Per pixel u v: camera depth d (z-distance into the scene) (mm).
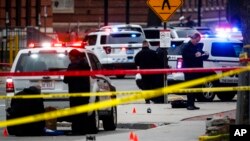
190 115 48500
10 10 118688
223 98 63625
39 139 38625
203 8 183625
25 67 41562
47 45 43375
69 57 40250
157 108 54406
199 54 52844
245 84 32750
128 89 73062
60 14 158375
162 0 55875
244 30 33594
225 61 62875
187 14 174000
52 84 40156
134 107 55438
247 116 33156
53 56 41906
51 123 40750
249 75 32719
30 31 105812
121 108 54906
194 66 52906
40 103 39875
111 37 91000
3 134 41188
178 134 37531
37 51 41938
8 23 110062
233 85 61969
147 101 59125
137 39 91312
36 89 39594
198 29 99812
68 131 42125
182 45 64188
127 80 90438
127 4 133625
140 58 60594
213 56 62625
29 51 41969
